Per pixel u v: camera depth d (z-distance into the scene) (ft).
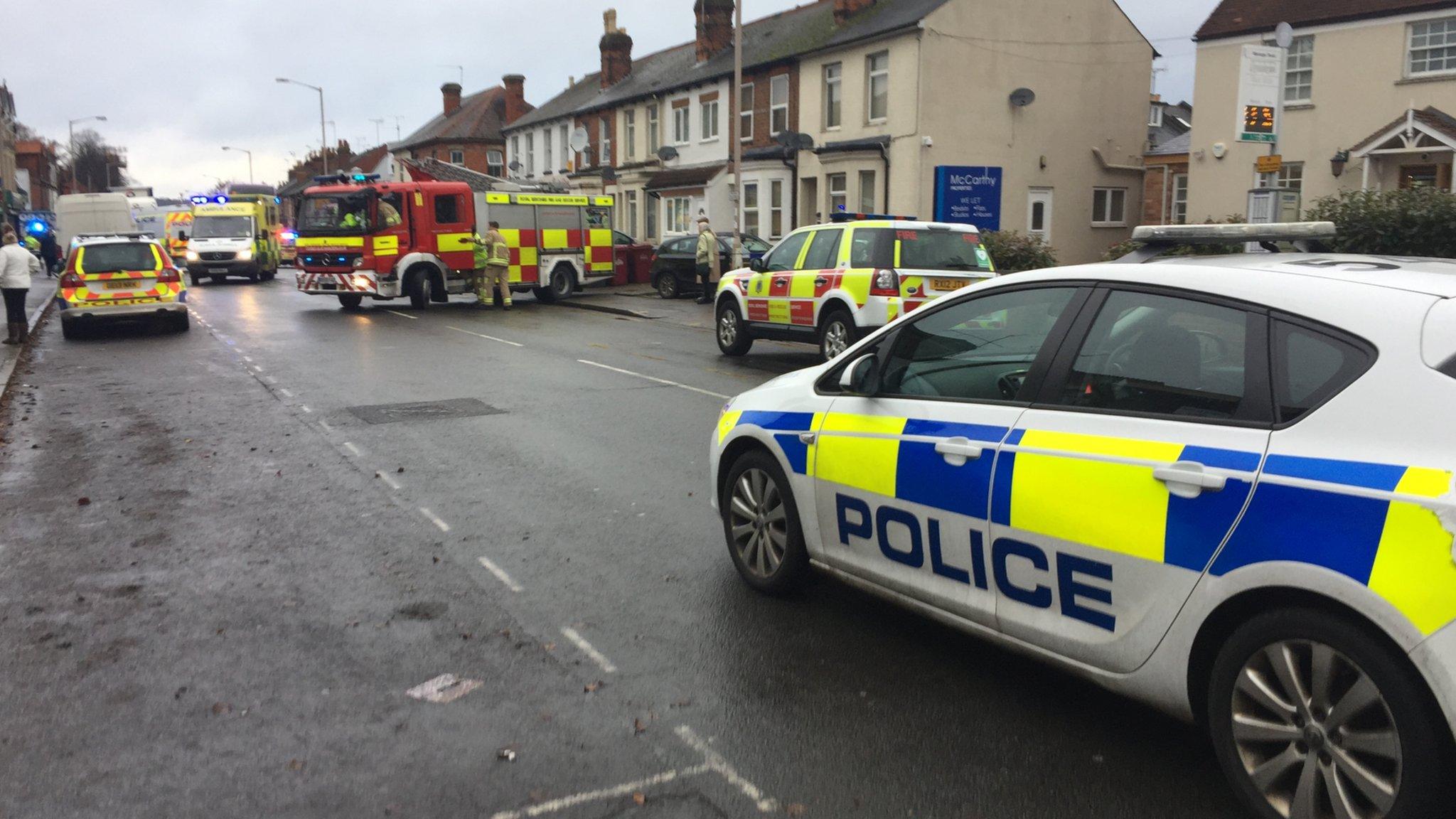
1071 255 97.71
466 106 206.49
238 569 18.65
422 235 74.64
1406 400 9.07
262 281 124.77
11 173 244.83
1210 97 84.79
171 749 12.11
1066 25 93.86
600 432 30.48
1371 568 8.77
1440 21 71.97
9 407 36.06
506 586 17.69
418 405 35.22
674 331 61.41
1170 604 10.47
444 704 13.29
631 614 16.39
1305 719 9.53
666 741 12.33
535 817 10.73
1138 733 12.50
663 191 113.60
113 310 58.65
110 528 21.24
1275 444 9.80
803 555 16.28
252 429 31.55
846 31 95.50
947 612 13.35
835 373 15.74
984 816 10.71
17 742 12.28
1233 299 10.81
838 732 12.55
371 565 18.79
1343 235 53.31
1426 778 8.63
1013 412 12.55
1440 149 69.92
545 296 82.94
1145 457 10.80
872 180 92.53
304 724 12.73
